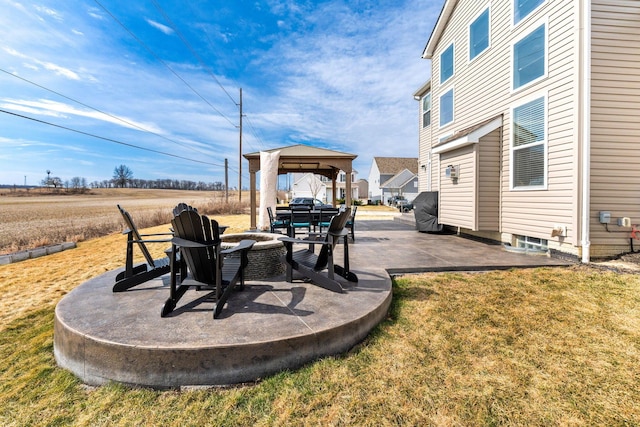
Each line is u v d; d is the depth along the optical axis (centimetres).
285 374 217
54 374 231
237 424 175
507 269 468
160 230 1153
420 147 1309
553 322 291
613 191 486
